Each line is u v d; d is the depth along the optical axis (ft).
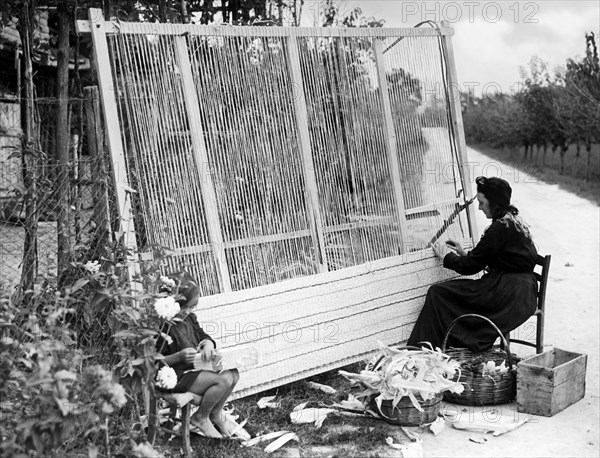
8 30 30.53
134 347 12.38
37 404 12.12
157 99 15.93
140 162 15.67
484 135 111.45
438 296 18.52
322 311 17.74
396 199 20.10
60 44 19.10
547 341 21.35
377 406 15.33
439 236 20.84
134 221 15.67
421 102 20.92
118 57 15.43
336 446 14.26
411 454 13.70
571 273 30.17
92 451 10.70
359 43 19.51
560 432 15.02
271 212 17.79
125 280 14.07
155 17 21.72
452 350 17.84
